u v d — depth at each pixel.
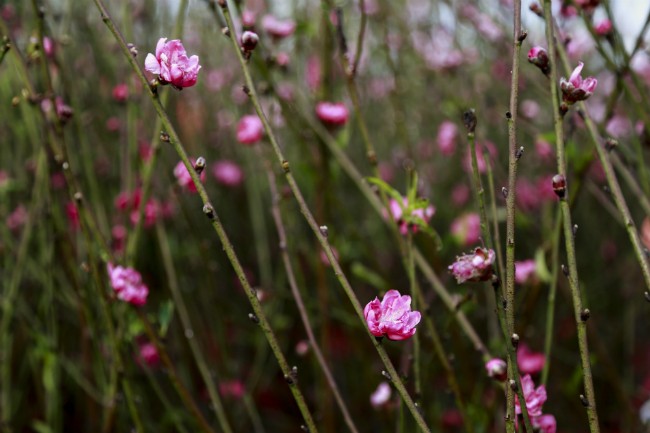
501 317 0.75
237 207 1.54
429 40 1.58
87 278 1.11
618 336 1.42
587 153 0.97
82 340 1.17
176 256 1.25
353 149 1.52
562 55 0.90
